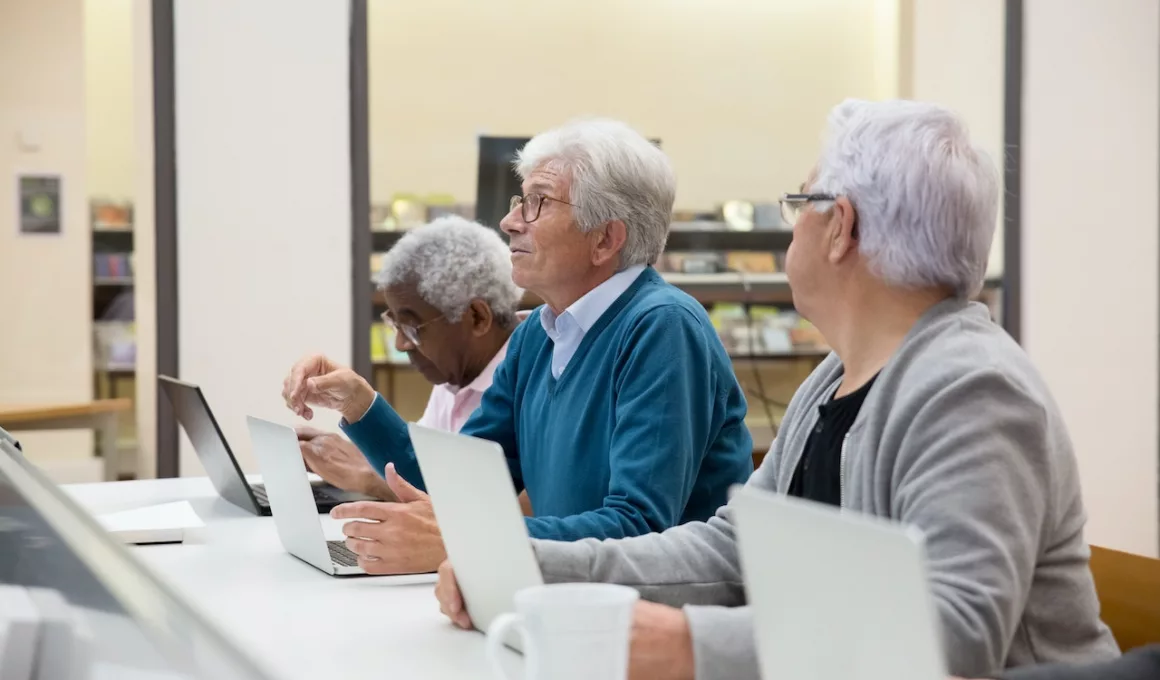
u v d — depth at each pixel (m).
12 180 5.29
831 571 0.75
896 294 1.26
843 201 1.26
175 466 4.36
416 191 5.27
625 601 0.82
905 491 1.09
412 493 1.61
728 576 1.38
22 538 0.94
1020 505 1.05
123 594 0.72
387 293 2.57
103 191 5.36
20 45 5.26
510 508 1.13
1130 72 4.89
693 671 1.05
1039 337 4.86
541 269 1.96
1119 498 4.92
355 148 4.45
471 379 2.59
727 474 1.90
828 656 0.77
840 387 1.36
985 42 4.98
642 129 5.62
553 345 2.04
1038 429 1.08
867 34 5.75
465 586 1.29
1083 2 4.87
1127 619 1.39
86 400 5.35
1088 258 4.89
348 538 1.58
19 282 5.28
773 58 5.71
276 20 4.33
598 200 1.93
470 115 5.35
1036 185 4.85
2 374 5.29
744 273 5.24
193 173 4.29
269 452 1.72
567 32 5.49
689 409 1.75
